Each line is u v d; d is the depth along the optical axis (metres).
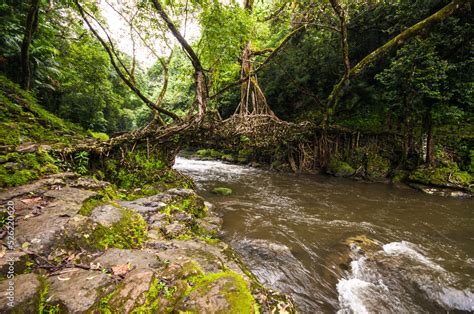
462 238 5.94
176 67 11.57
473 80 9.86
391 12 12.78
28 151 4.74
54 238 2.38
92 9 7.99
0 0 8.03
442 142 11.84
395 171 12.99
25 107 7.48
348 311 3.48
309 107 18.53
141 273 2.09
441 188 10.66
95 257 2.41
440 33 9.99
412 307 3.58
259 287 2.48
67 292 1.79
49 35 10.05
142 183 7.64
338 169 14.74
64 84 13.26
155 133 8.55
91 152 6.59
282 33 18.20
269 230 6.08
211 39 8.34
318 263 4.65
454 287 3.88
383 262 4.56
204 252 3.06
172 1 7.85
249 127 12.05
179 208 5.47
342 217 7.41
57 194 3.43
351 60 15.75
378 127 14.32
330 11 13.19
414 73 10.20
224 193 9.93
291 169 16.98
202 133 10.37
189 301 1.78
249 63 14.45
